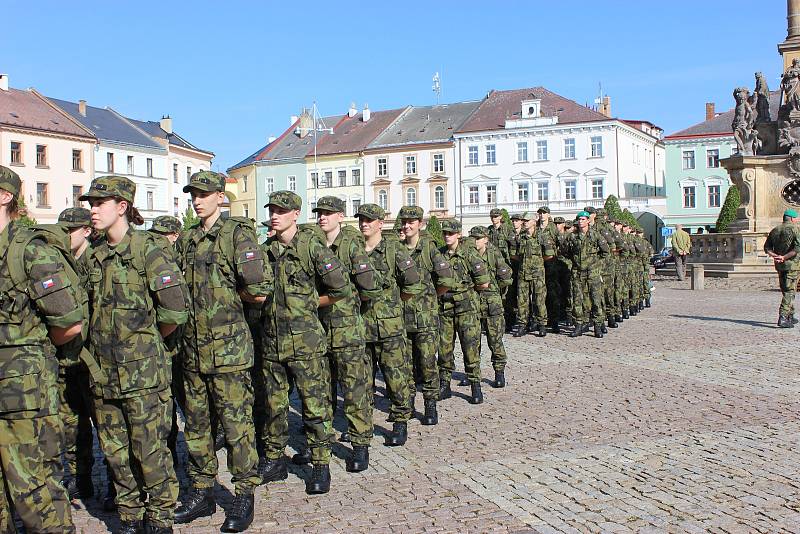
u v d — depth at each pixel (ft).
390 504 21.36
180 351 20.80
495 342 37.93
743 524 19.25
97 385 18.49
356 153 273.95
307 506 21.44
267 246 23.26
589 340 53.88
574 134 245.04
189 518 20.59
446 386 35.99
